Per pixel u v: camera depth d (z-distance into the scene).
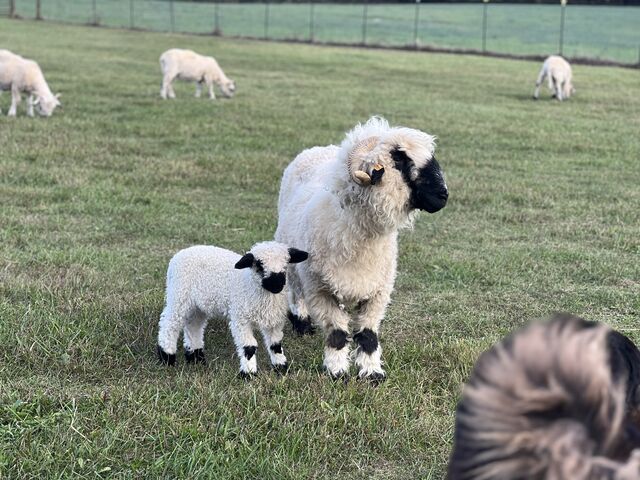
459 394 4.76
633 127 17.42
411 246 8.12
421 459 4.09
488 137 15.43
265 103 19.27
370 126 4.93
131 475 3.78
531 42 42.12
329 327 5.07
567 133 16.19
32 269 6.87
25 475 3.73
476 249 8.19
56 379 4.79
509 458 1.29
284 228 5.52
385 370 5.16
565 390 1.25
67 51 30.58
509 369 1.30
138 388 4.66
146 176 10.86
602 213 9.83
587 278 7.34
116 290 6.41
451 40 43.59
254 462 3.89
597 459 1.24
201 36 42.41
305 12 55.97
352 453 4.11
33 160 11.80
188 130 14.75
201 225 8.67
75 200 9.54
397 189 4.65
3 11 51.69
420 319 6.21
